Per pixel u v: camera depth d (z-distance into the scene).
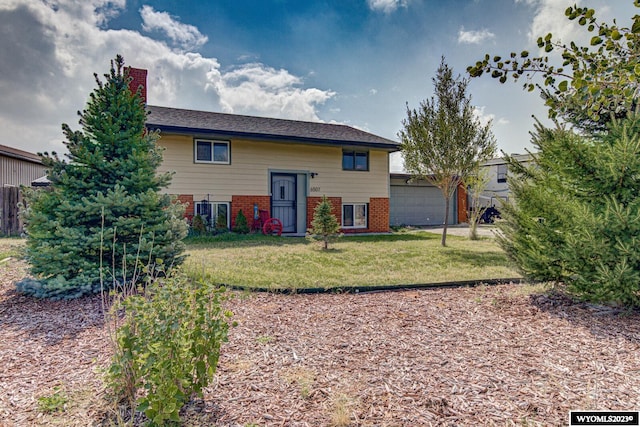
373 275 6.04
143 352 2.01
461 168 10.05
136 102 5.43
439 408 2.19
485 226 17.72
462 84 9.72
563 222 4.27
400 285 5.25
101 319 3.79
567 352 3.02
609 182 3.92
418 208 19.50
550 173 4.71
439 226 18.69
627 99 1.95
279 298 4.70
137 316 2.06
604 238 3.77
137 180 5.06
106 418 2.09
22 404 2.23
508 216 4.86
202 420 2.06
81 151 4.81
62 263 4.51
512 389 2.41
